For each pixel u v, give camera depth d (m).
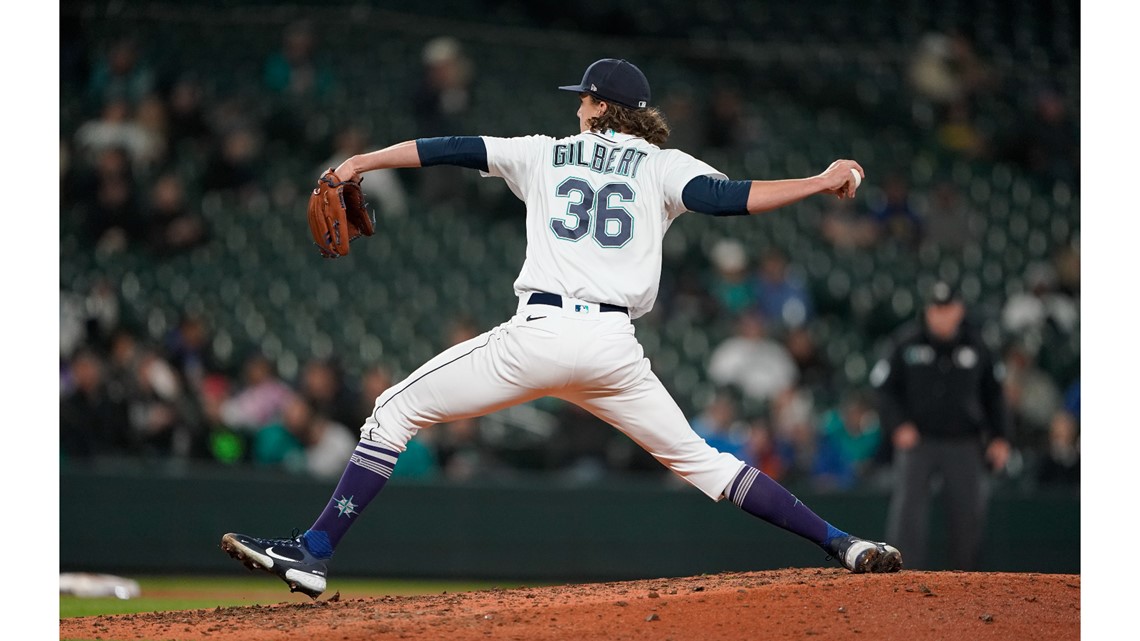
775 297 46.88
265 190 48.72
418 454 35.59
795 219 53.41
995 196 58.28
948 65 62.34
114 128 45.44
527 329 14.48
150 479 32.06
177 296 42.88
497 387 14.77
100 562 31.55
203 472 32.44
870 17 66.69
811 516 15.70
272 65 52.84
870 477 38.38
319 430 35.16
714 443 36.34
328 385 35.75
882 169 58.56
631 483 34.78
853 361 47.31
